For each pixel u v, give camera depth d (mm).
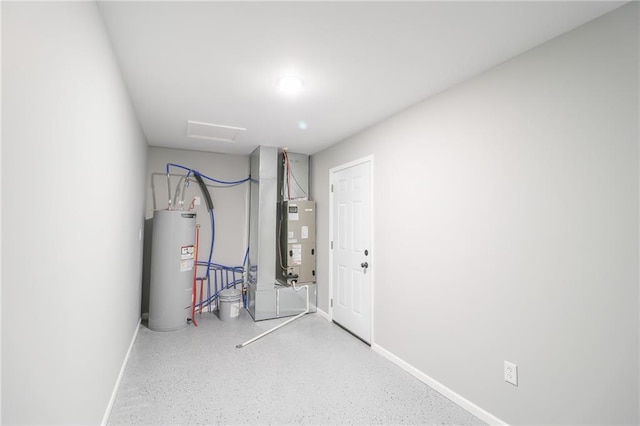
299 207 3988
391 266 2691
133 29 1533
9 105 701
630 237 1306
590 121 1438
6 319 711
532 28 1515
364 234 3100
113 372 1937
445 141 2191
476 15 1426
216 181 4172
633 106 1309
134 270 2779
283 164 4059
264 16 1439
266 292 3762
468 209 2002
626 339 1308
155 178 3844
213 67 1913
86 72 1226
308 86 2168
